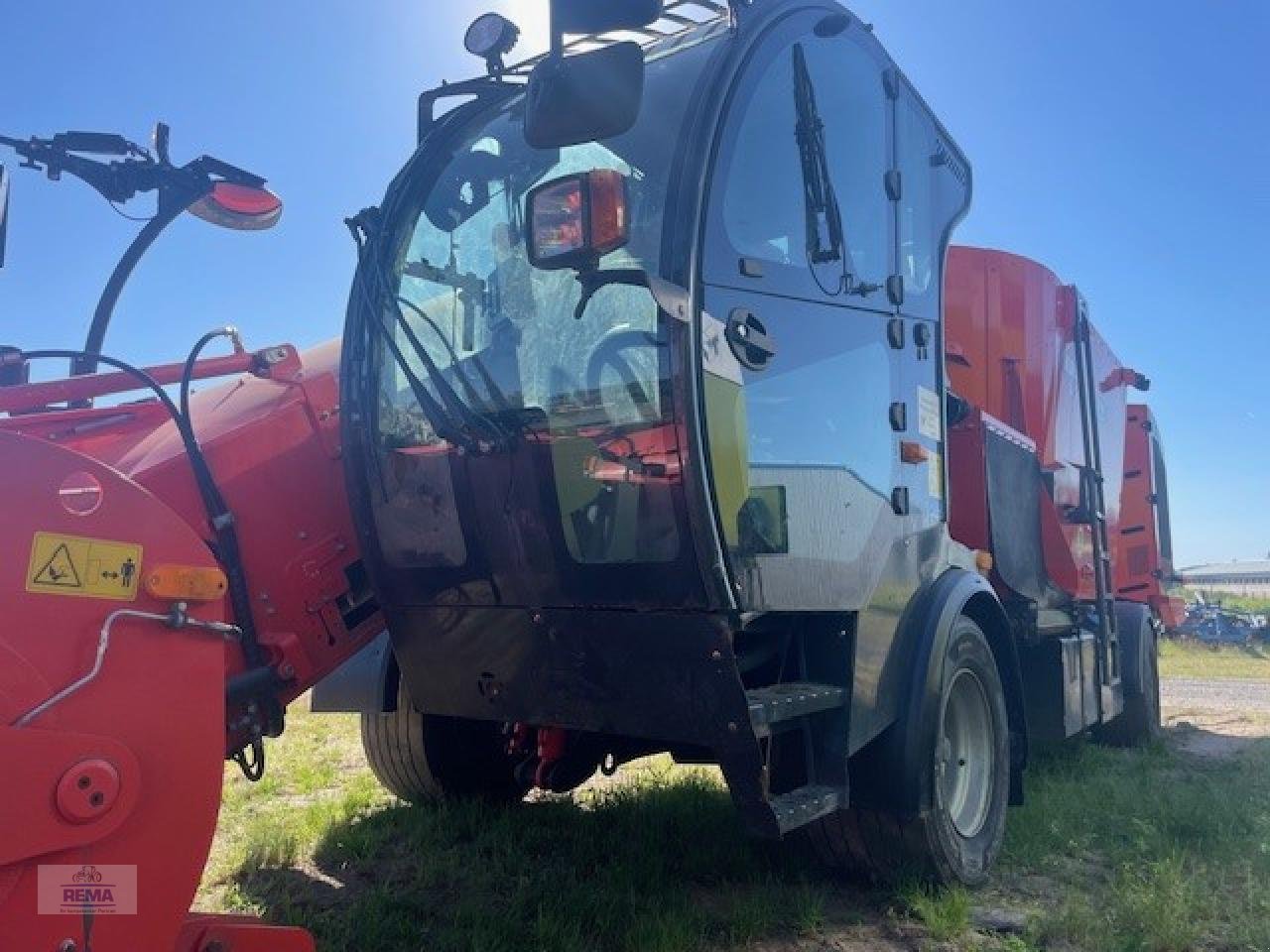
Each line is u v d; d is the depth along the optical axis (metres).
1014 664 4.49
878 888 3.83
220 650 2.23
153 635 2.13
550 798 5.11
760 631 3.27
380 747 4.72
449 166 3.46
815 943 3.41
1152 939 3.38
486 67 3.41
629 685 3.04
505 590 3.15
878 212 3.90
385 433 3.32
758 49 3.21
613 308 2.97
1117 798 5.06
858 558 3.48
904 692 3.67
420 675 3.46
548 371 3.06
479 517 3.15
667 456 2.83
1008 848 4.30
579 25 2.59
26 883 1.95
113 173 3.29
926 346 4.17
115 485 2.11
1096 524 6.50
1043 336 6.25
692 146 2.93
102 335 3.34
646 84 3.15
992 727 4.22
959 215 4.68
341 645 3.34
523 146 3.31
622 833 4.38
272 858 4.15
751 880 3.90
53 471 2.04
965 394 6.04
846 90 3.75
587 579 2.99
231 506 3.07
